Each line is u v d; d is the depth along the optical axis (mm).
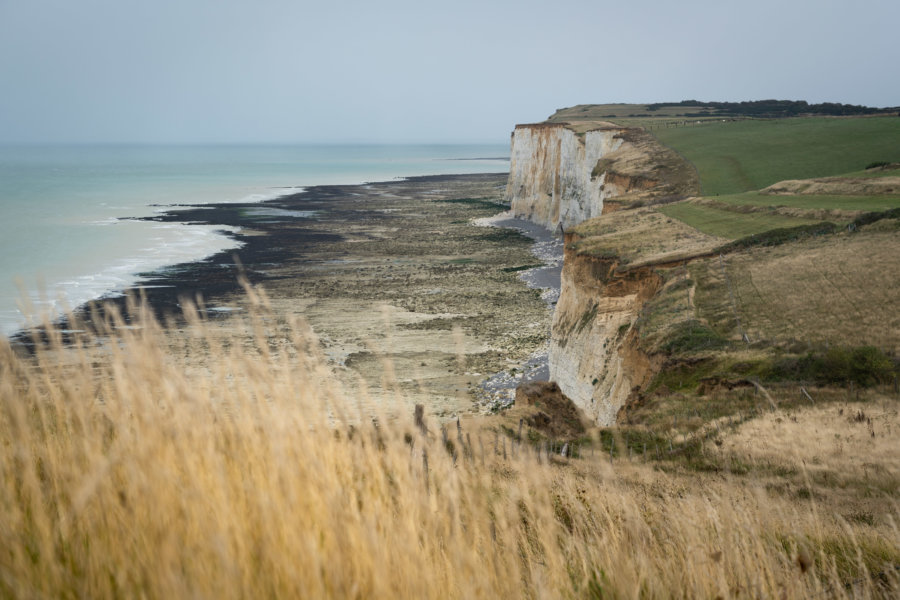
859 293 38125
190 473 2414
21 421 2711
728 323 38312
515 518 3547
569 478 6453
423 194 192125
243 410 2799
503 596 3029
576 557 4488
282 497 2482
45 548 2197
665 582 4203
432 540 3055
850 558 6383
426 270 90438
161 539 2225
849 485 16812
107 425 3207
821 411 25469
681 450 22156
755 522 6402
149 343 2918
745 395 29469
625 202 81250
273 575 2223
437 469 3279
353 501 2754
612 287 48719
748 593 4270
